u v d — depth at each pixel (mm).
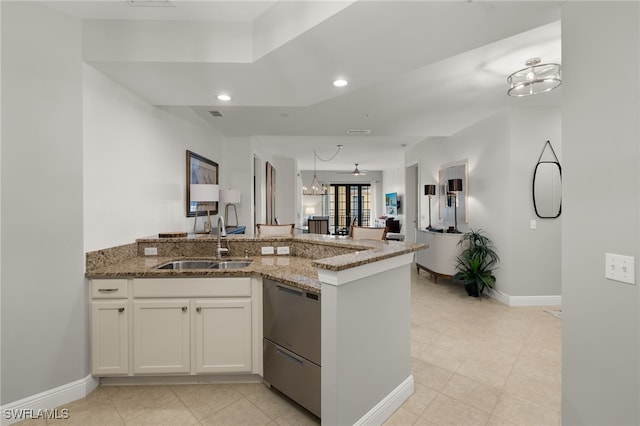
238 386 2188
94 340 2127
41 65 1947
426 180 6410
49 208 1978
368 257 1699
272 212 8188
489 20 1630
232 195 4617
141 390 2145
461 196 4988
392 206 10977
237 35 2107
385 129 4902
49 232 1979
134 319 2131
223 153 5344
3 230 1840
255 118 4316
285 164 8906
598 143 1313
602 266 1301
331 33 1755
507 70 2812
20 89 1881
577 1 1406
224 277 2146
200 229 4273
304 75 2303
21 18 1886
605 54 1282
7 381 1857
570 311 1443
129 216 2678
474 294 4348
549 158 3861
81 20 2090
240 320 2143
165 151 3328
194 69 2215
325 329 1586
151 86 2541
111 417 1878
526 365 2488
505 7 1516
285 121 4438
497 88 3252
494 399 2051
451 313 3684
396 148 7387
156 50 2100
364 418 1721
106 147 2363
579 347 1405
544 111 3836
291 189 8906
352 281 1630
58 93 2008
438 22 1644
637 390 1184
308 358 1795
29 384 1913
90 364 2137
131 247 2668
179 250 2795
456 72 2861
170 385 2201
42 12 1949
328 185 12273
